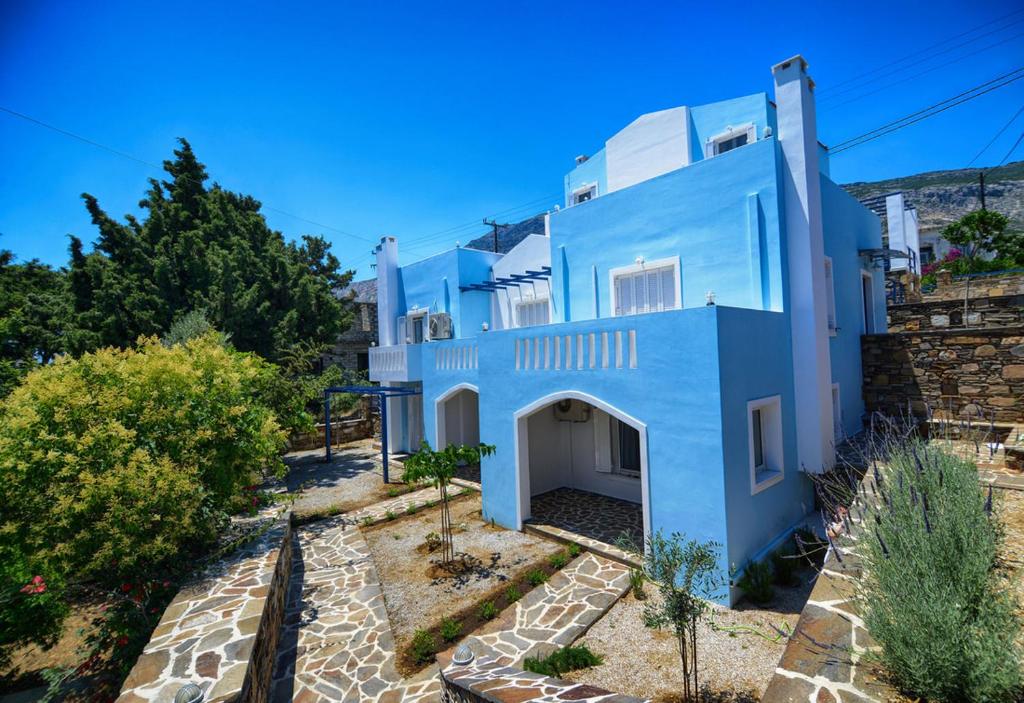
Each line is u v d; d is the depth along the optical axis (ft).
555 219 42.39
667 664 18.12
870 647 9.65
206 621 16.97
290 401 48.37
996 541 10.58
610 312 37.65
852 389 36.58
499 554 28.66
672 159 40.06
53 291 68.03
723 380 22.68
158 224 64.28
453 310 54.70
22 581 19.07
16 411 21.83
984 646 7.72
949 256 82.53
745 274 30.07
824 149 47.11
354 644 20.51
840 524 13.91
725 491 22.27
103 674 19.58
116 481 18.89
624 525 31.55
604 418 38.19
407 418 57.82
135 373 23.54
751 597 22.12
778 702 8.50
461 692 12.28
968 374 33.63
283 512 30.07
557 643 19.69
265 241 77.36
